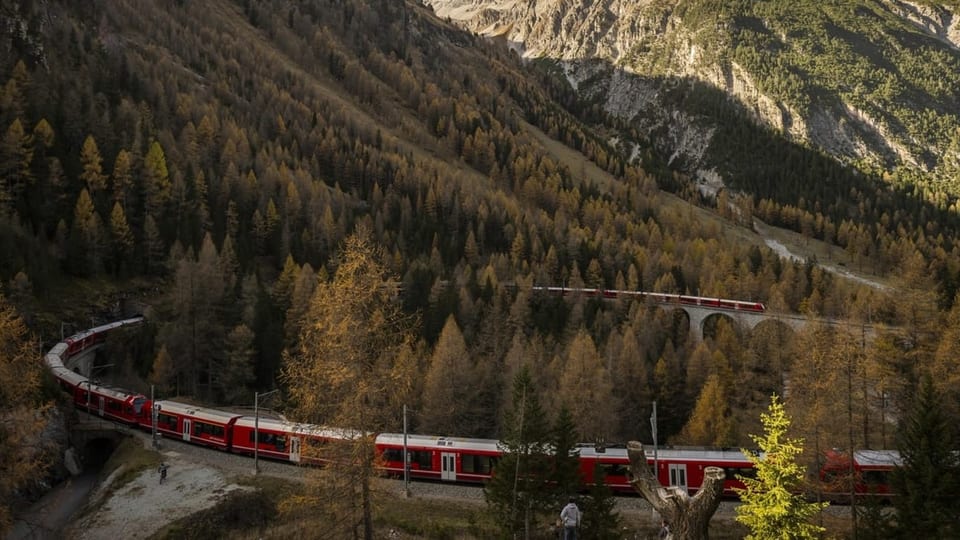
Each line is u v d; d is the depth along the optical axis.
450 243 143.88
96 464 62.34
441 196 161.00
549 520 43.03
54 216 106.56
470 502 46.25
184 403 67.50
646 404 85.94
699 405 73.69
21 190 105.12
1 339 33.91
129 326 94.38
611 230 172.25
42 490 54.38
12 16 135.75
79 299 96.69
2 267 88.00
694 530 14.04
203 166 137.50
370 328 30.33
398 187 166.50
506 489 37.91
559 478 39.03
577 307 110.62
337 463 30.28
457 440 50.84
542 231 157.75
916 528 35.03
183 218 119.44
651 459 48.25
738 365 94.62
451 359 78.31
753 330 108.50
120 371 87.44
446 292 108.25
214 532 42.44
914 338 68.81
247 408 72.94
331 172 171.38
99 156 115.31
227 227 123.25
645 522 43.72
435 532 40.41
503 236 154.38
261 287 103.25
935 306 71.62
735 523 44.47
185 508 45.72
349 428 30.05
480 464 49.28
